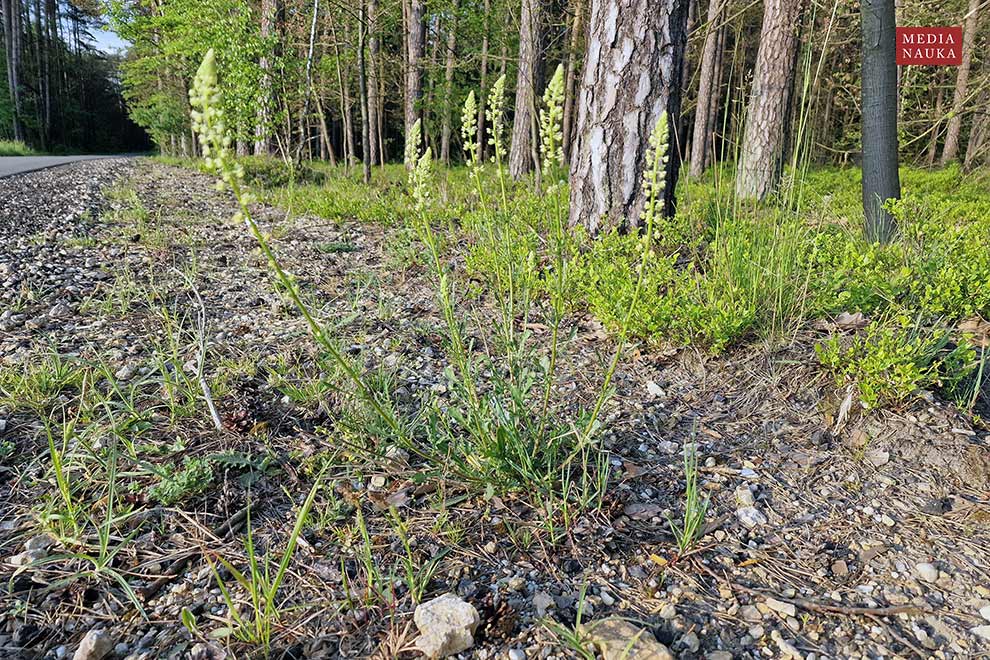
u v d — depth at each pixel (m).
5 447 2.44
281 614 1.78
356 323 3.95
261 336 3.67
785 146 9.14
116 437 2.51
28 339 3.47
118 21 15.66
